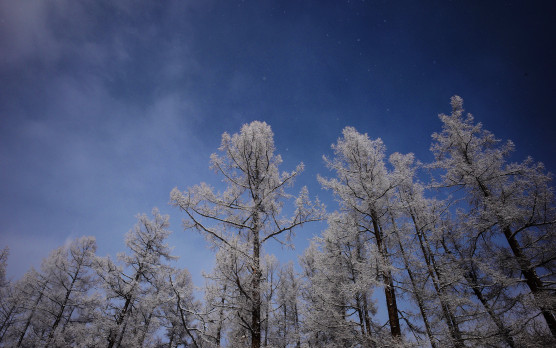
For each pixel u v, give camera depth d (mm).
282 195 8453
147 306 13477
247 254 6133
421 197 10945
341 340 8766
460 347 7617
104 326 12445
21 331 16359
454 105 10766
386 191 8367
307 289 13375
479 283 9586
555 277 8461
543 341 6859
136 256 15281
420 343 6480
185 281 16594
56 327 14969
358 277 7250
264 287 6582
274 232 8039
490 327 7676
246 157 8328
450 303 8391
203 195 7383
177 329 15594
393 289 8328
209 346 5719
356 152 9062
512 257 8883
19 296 16797
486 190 9664
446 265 9758
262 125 8711
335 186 8625
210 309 6176
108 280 13469
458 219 10227
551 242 8133
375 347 7227
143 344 13008
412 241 8867
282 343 12102
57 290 16891
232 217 7898
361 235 9164
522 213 8180
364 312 9625
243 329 6777
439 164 10398
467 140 10156
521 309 7652
